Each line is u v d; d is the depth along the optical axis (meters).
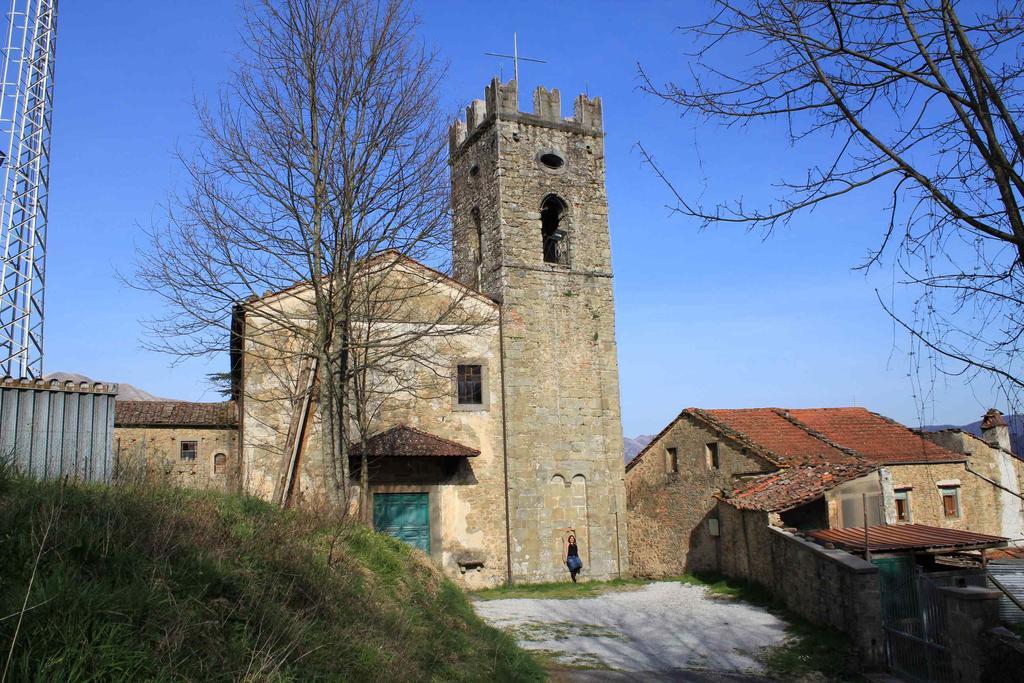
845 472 19.59
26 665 4.48
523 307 24.02
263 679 5.56
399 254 16.53
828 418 28.94
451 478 22.05
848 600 14.23
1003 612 15.09
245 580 7.24
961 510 26.30
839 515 18.91
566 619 17.09
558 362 24.06
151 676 5.02
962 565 18.30
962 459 26.62
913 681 12.49
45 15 25.23
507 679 9.48
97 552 6.17
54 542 5.96
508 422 22.88
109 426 12.45
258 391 19.98
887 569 15.92
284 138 15.17
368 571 10.39
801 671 13.03
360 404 19.38
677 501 24.66
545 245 26.84
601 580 22.92
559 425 23.58
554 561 22.62
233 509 10.09
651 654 14.01
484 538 22.06
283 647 6.14
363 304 17.48
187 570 6.65
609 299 25.33
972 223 5.59
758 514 18.97
